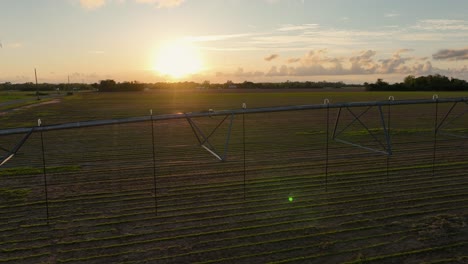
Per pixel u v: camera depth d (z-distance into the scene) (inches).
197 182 580.7
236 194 522.0
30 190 546.9
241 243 374.0
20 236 395.2
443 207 464.4
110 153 808.3
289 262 335.6
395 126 1209.4
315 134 1048.2
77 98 3142.2
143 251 359.6
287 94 3740.2
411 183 561.6
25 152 823.7
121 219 438.3
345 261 336.5
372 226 410.9
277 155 772.6
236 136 1027.3
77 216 448.5
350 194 516.1
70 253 357.4
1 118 1525.6
